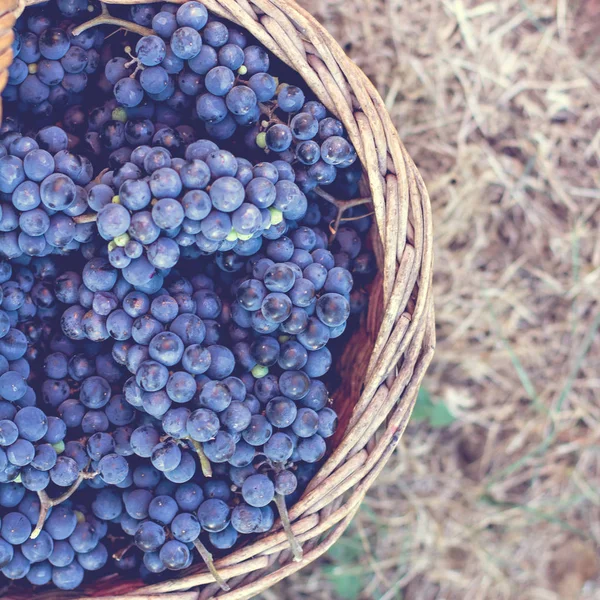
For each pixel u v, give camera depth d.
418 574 0.92
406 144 0.90
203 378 0.69
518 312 0.92
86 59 0.72
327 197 0.75
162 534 0.70
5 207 0.69
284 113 0.74
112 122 0.72
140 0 0.71
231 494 0.72
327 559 0.90
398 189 0.73
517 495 0.93
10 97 0.72
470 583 0.92
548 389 0.92
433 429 0.92
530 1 0.89
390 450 0.73
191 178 0.68
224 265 0.73
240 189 0.68
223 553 0.73
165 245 0.68
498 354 0.92
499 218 0.91
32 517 0.70
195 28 0.71
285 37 0.72
